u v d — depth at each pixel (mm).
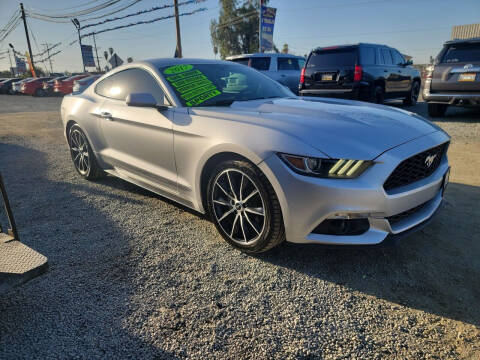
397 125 2521
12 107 17297
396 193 2195
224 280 2299
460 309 1997
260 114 2627
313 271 2391
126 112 3428
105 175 4562
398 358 1679
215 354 1710
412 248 2648
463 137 6289
